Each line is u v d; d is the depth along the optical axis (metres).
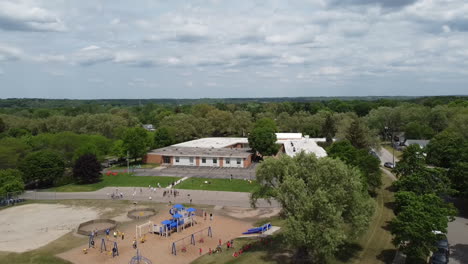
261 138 114.38
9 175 79.06
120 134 136.50
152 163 117.25
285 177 41.44
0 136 131.25
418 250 37.19
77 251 48.44
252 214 64.00
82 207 70.50
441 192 55.47
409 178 54.47
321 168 40.34
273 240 49.97
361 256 43.38
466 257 42.66
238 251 47.00
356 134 99.06
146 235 54.69
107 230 54.44
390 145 139.12
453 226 53.38
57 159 91.81
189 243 51.22
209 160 111.50
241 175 96.25
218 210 66.75
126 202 73.38
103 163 118.56
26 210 69.00
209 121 173.75
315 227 36.69
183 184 86.69
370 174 66.62
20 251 48.44
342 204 39.66
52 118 155.12
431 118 137.75
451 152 75.94
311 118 171.12
